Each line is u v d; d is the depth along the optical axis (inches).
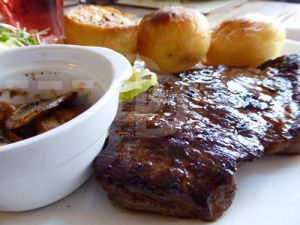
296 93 4.9
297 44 7.0
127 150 3.7
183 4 12.4
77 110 4.1
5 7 8.7
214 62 7.4
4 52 4.2
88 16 6.7
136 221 3.4
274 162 4.1
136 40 6.7
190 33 6.5
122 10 12.0
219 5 11.8
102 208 3.6
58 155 2.8
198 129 4.0
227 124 4.1
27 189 3.0
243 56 6.9
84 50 4.1
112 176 3.4
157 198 3.3
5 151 2.3
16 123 3.6
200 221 3.4
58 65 4.4
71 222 3.4
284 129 4.1
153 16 6.7
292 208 3.4
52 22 9.2
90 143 3.1
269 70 5.8
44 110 3.8
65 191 3.6
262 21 6.8
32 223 3.4
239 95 4.8
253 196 3.6
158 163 3.5
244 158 3.6
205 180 3.3
